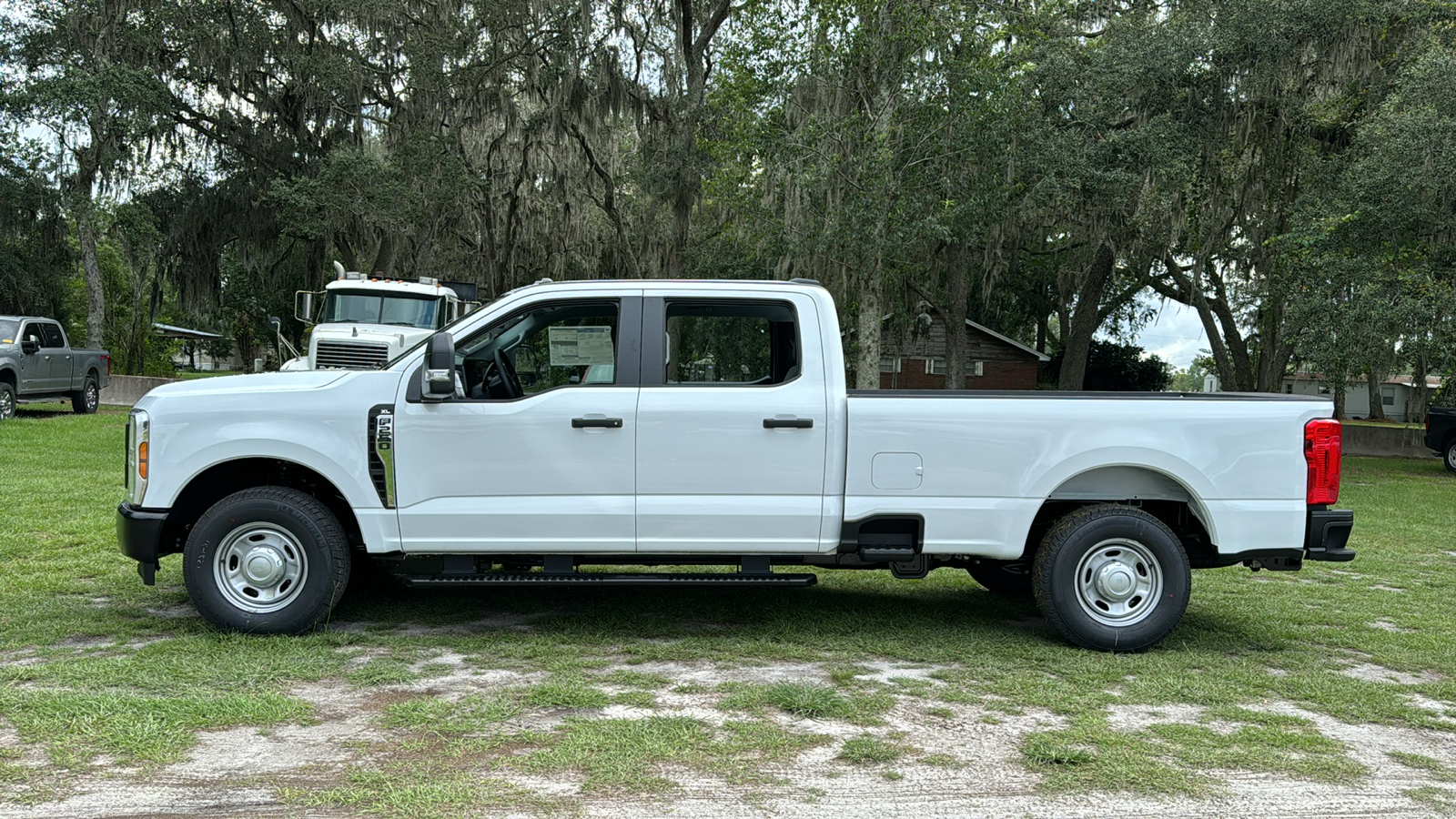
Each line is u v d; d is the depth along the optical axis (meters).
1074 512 5.73
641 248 30.69
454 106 27.73
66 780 3.55
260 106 27.80
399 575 5.74
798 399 5.56
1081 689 4.93
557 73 26.67
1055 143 19.58
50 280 32.56
